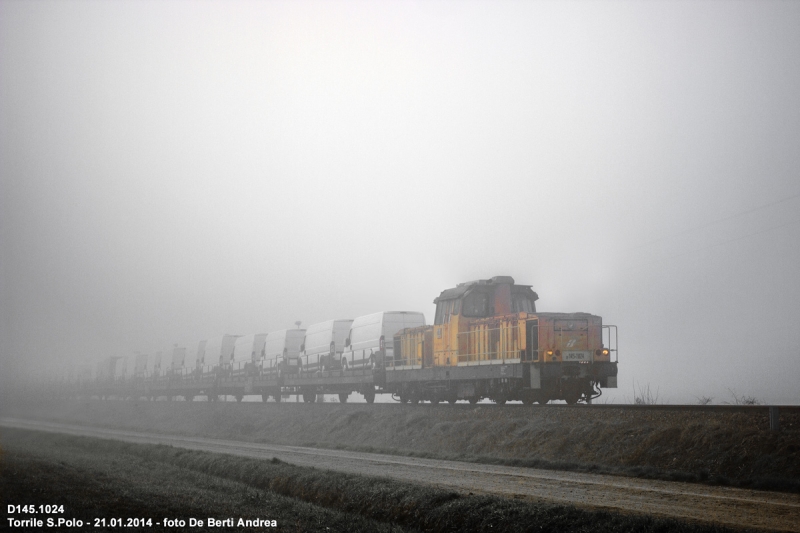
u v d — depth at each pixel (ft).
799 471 56.85
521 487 61.36
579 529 43.83
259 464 81.05
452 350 114.42
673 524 41.93
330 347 164.25
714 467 62.49
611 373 98.53
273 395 193.16
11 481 75.77
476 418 98.68
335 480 65.57
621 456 71.46
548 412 89.86
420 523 52.01
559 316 97.35
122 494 67.31
